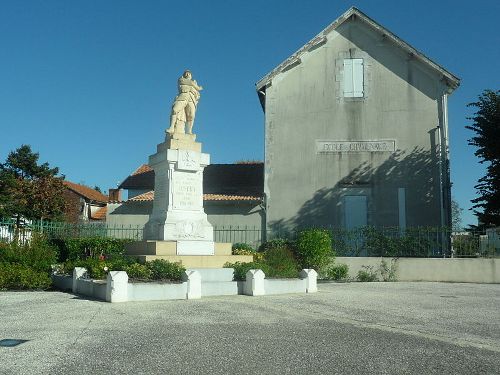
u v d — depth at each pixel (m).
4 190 32.72
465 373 5.70
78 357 6.16
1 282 13.17
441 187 23.08
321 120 24.31
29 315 9.11
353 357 6.32
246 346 6.82
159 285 11.39
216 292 12.52
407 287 16.22
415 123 23.73
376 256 20.12
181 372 5.60
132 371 5.61
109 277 10.94
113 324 8.28
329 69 24.59
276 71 24.48
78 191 42.31
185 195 14.75
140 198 25.45
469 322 9.10
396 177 23.53
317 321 8.84
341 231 20.56
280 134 24.48
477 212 24.22
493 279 18.64
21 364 5.83
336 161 23.98
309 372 5.66
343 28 24.77
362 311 10.19
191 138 15.25
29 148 37.25
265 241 23.25
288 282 13.35
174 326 8.17
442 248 19.95
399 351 6.68
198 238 14.53
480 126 23.72
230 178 28.64
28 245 15.41
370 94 24.19
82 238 19.28
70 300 11.19
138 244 14.76
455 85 23.36
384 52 24.36
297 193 24.05
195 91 15.61
